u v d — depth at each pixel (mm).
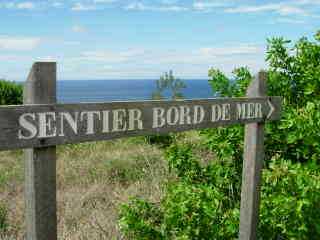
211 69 5867
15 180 8453
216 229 4602
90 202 7184
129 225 4926
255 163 4203
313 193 4309
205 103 3707
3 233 6137
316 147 4949
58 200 7270
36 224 2918
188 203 4590
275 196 4414
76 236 5883
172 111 3490
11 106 2709
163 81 18547
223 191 5473
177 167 5617
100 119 3104
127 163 9227
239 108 3973
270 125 5160
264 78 4203
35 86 2836
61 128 2930
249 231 4227
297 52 5707
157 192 7027
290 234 4344
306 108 4852
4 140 2697
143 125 3332
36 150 2871
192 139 9445
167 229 4914
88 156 10172
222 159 5488
